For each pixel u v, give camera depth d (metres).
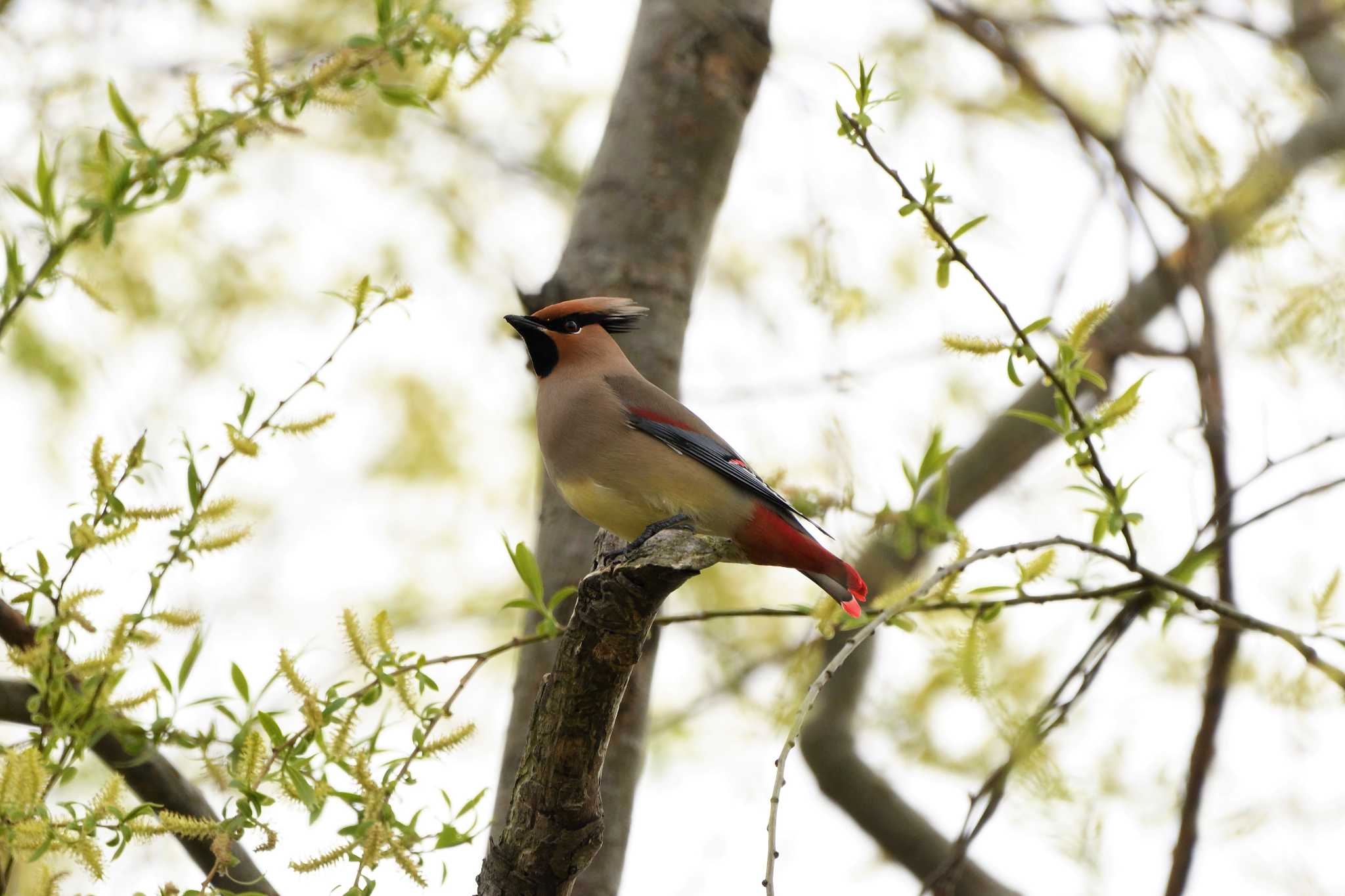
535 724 7.40
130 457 7.60
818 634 10.95
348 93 8.69
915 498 10.02
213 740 7.84
